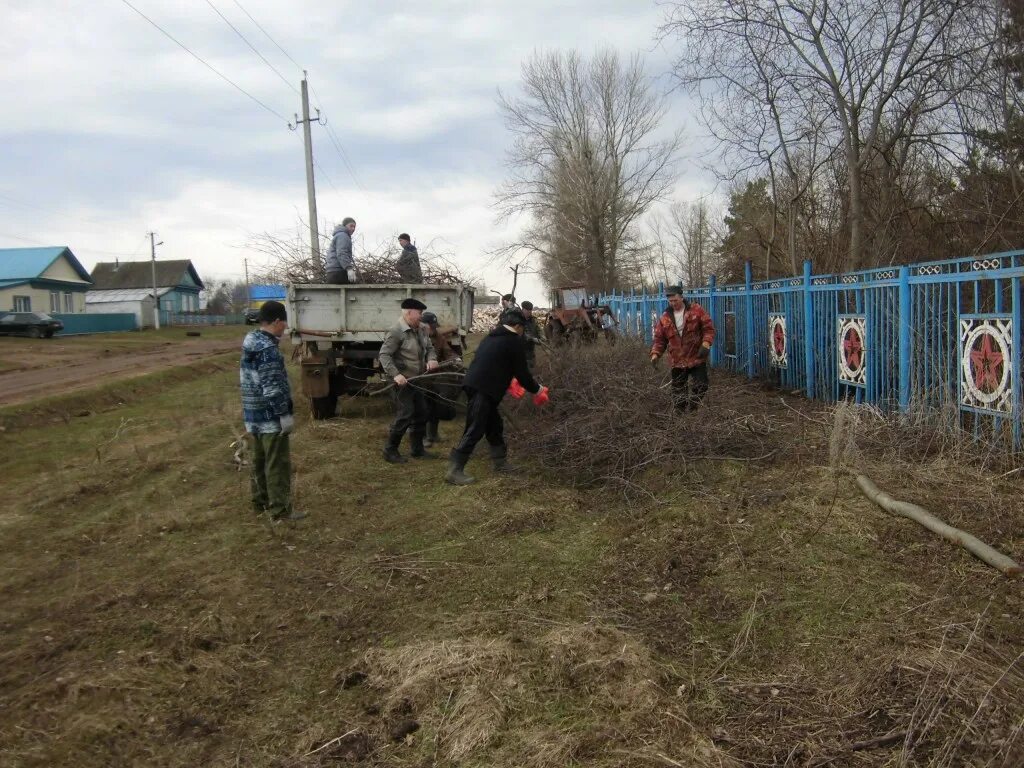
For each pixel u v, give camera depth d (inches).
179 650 144.3
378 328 382.6
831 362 343.3
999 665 121.6
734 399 303.6
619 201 1619.1
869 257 462.9
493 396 258.2
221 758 112.7
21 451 338.3
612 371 347.3
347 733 117.3
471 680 126.4
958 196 434.6
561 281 1720.0
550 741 110.3
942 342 254.1
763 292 425.4
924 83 412.8
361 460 297.7
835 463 220.8
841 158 482.3
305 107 1103.6
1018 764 98.4
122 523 225.3
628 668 126.6
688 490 223.3
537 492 241.3
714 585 161.8
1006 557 154.2
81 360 898.7
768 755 106.4
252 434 223.1
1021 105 392.5
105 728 118.3
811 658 130.5
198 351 1087.6
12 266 1855.3
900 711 112.2
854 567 161.9
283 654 144.2
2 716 122.1
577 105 1549.0
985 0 384.8
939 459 221.8
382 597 167.2
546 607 157.6
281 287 423.2
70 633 151.9
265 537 208.4
